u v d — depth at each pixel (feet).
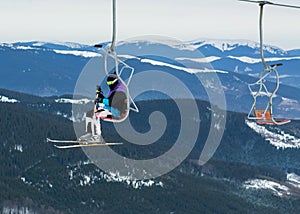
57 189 358.43
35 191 349.00
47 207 338.34
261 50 54.65
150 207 349.41
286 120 55.21
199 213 347.15
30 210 328.08
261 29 53.47
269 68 54.49
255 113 54.95
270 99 54.85
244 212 361.92
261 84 55.21
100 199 353.72
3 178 357.00
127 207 350.43
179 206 360.89
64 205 344.69
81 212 341.00
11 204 329.52
